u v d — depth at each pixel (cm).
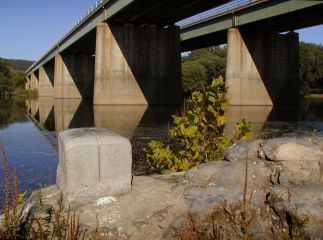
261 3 4825
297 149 658
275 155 663
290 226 566
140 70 5900
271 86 5831
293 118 3881
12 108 6375
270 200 606
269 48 5828
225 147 966
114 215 629
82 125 3453
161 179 762
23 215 625
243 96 5669
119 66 5806
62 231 589
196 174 700
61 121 3866
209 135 1003
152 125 3319
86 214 630
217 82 960
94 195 653
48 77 12531
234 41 5553
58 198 686
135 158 1812
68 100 8688
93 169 650
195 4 4938
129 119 3853
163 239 593
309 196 583
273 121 3572
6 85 14038
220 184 668
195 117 973
